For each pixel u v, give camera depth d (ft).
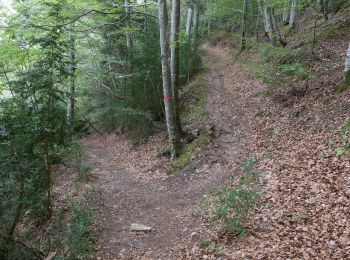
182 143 45.11
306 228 19.76
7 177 24.61
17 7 42.91
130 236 26.99
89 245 24.70
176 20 40.98
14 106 28.45
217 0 93.40
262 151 35.94
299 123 37.06
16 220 24.32
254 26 96.84
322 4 60.08
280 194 25.14
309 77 42.98
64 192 37.50
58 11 33.81
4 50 40.88
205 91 59.88
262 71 55.52
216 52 98.94
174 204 32.24
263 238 20.29
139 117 55.11
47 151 29.01
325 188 23.62
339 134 29.99
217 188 32.22
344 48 45.47
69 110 63.41
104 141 66.59
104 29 57.93
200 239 23.62
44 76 28.14
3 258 22.00
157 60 53.31
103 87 70.13
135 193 36.86
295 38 60.75
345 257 16.02
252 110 47.44
